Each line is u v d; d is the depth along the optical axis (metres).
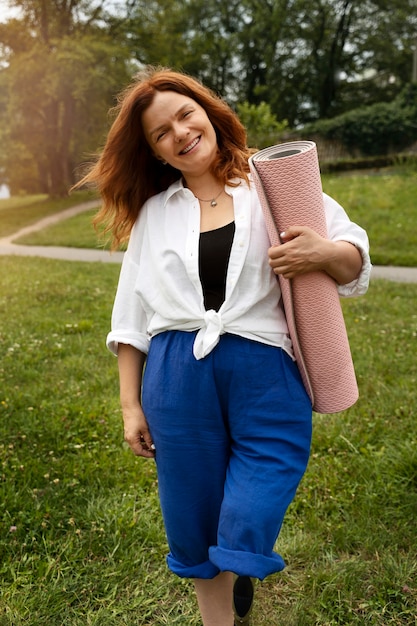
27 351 5.22
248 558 1.63
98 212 2.11
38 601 2.26
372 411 3.75
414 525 2.66
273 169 1.64
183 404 1.74
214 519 1.85
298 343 1.76
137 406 1.94
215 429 1.76
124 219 2.06
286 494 1.69
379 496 2.87
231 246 1.73
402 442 3.28
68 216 20.39
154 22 28.12
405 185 15.51
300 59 35.84
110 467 3.20
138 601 2.29
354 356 4.86
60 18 25.62
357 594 2.29
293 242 1.64
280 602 2.31
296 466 1.73
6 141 26.95
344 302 6.92
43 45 24.30
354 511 2.77
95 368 4.80
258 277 1.72
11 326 6.11
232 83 37.91
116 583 2.37
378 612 2.21
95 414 3.81
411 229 11.77
